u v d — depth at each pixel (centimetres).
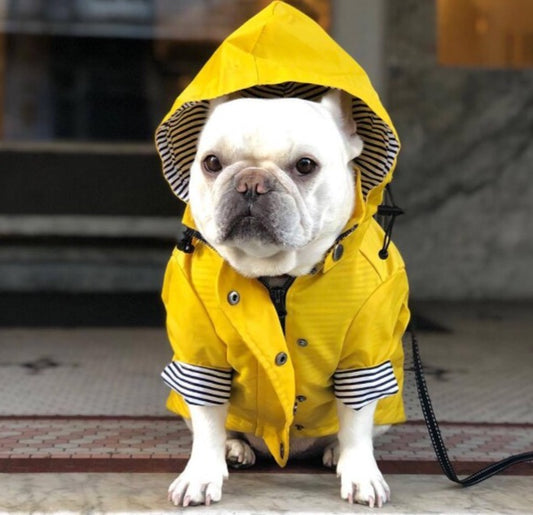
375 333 74
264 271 71
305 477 82
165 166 76
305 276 72
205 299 73
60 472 83
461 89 181
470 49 181
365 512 74
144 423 100
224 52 72
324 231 71
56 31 203
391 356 79
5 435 95
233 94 76
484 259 184
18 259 188
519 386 120
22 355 133
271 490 78
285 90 78
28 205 191
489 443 95
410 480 82
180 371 76
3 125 198
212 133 70
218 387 75
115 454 89
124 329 153
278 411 77
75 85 201
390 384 76
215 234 68
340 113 74
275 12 74
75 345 140
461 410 108
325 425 82
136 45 202
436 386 119
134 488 79
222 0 200
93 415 103
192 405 75
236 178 66
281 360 73
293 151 68
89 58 202
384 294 74
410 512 74
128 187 192
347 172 73
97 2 202
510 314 170
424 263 183
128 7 202
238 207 66
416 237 183
